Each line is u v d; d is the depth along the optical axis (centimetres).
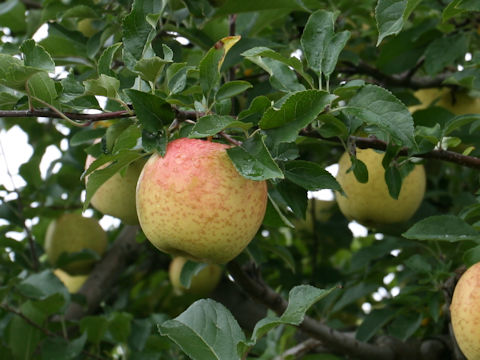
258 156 95
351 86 100
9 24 136
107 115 99
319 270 156
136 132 102
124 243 155
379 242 136
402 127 98
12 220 146
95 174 102
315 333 129
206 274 155
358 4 134
